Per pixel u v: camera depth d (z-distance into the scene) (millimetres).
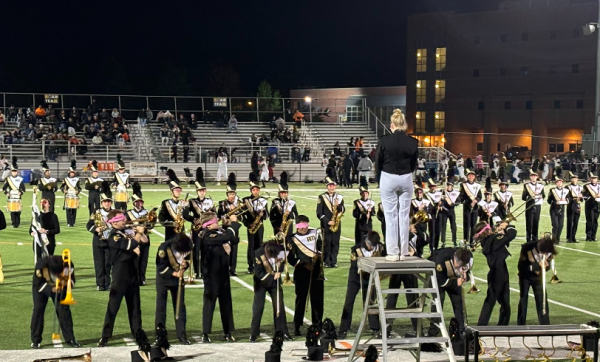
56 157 42938
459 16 72375
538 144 68812
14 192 22156
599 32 45125
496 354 9094
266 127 52594
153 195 33531
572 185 20656
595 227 21047
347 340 10172
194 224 14281
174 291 9945
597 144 45562
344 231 22828
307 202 31188
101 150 44938
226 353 9211
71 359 8547
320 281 10508
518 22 69188
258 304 10031
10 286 13500
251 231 15258
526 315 11141
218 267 10039
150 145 46219
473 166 46250
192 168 43719
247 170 44281
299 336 10422
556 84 67562
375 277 7848
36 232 11414
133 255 9820
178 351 9297
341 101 80938
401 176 8070
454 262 9641
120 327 10727
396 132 8148
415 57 75438
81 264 15984
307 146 48250
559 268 16344
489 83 71062
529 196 20266
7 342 9797
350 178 39969
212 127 51250
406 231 8188
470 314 11844
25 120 47562
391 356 9227
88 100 60406
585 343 9164
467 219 19703
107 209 13242
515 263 17000
